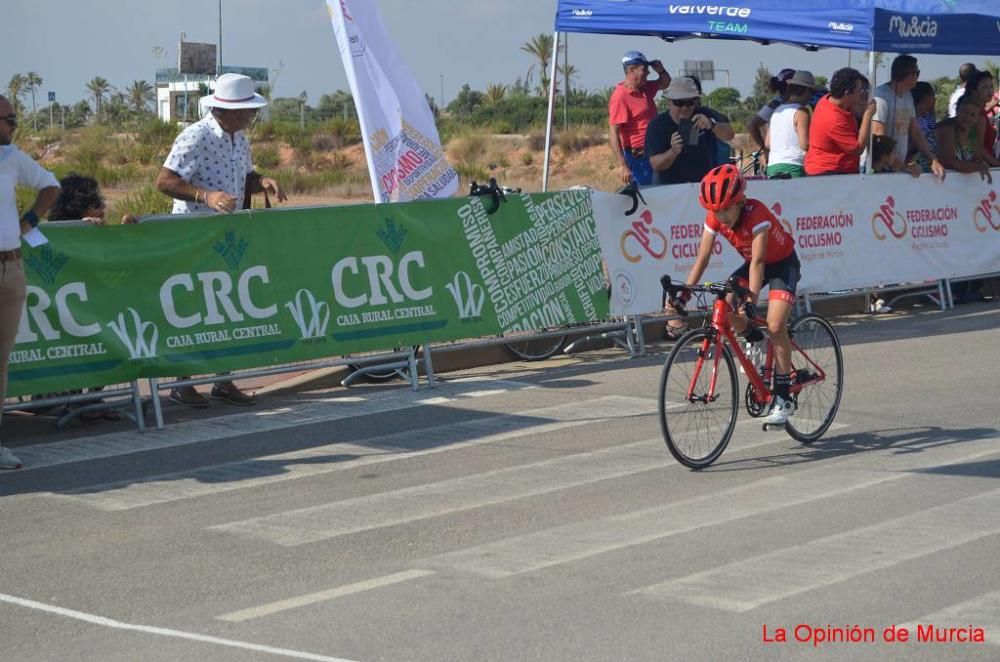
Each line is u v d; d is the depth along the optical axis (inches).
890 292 494.9
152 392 311.7
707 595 182.7
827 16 454.9
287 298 332.8
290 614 179.5
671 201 413.1
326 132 1604.3
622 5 482.9
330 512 234.4
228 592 190.2
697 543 208.7
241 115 336.8
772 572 192.5
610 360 396.8
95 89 1910.7
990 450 271.1
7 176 265.9
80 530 226.4
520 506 235.5
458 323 363.9
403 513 232.4
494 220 373.1
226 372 327.6
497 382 363.3
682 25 473.4
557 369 383.9
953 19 475.8
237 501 244.2
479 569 197.9
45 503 245.4
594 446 283.7
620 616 174.9
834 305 481.4
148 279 311.9
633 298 403.9
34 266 295.4
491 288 371.6
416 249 356.5
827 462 265.0
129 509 240.1
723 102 1557.6
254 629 173.8
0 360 271.7
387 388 360.2
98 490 254.8
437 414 322.0
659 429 299.7
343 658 161.9
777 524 219.0
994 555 199.2
